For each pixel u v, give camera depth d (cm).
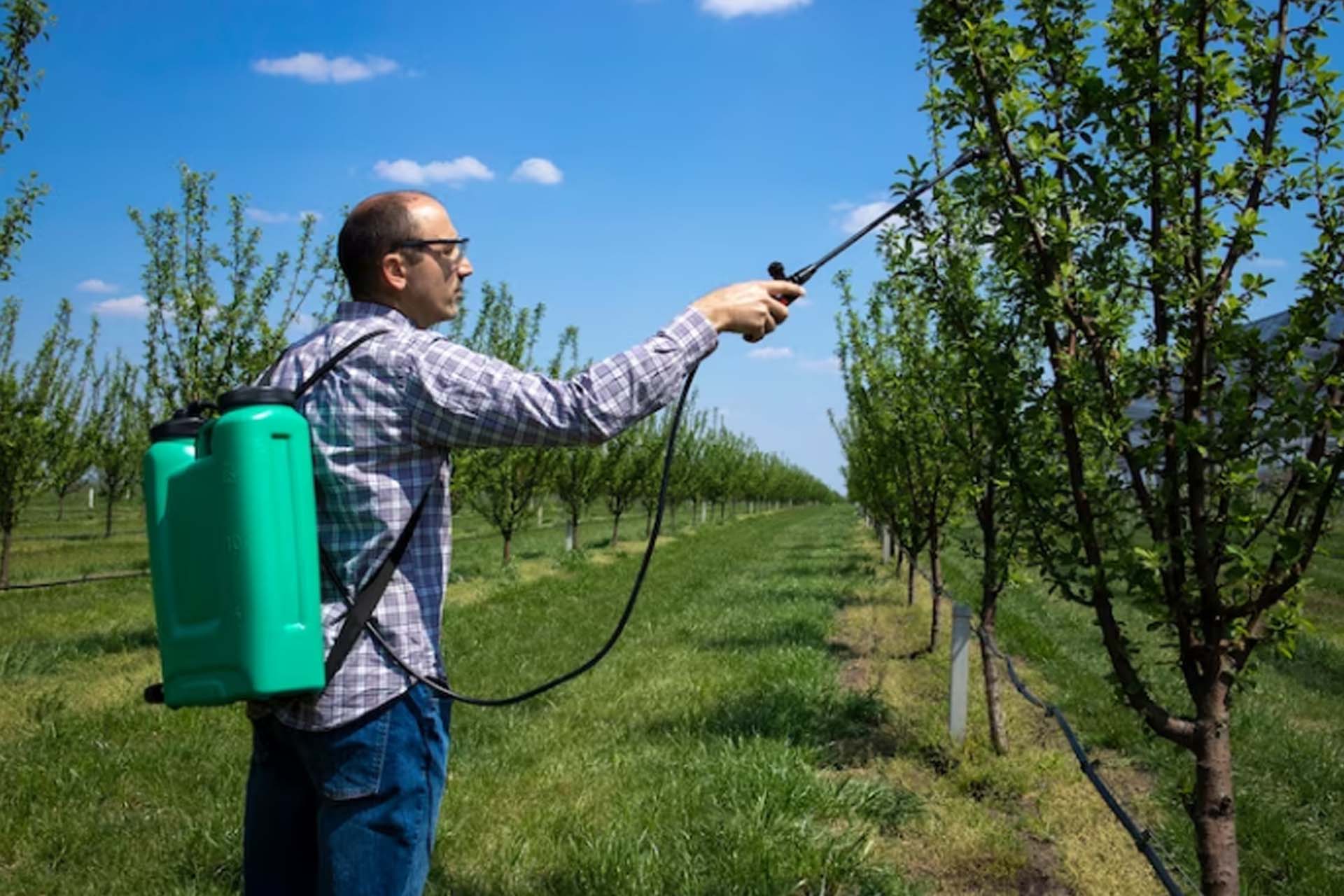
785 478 7362
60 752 609
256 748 229
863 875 444
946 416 637
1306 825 523
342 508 212
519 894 421
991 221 331
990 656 638
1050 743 662
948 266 462
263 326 1021
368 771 209
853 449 1908
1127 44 287
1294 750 637
